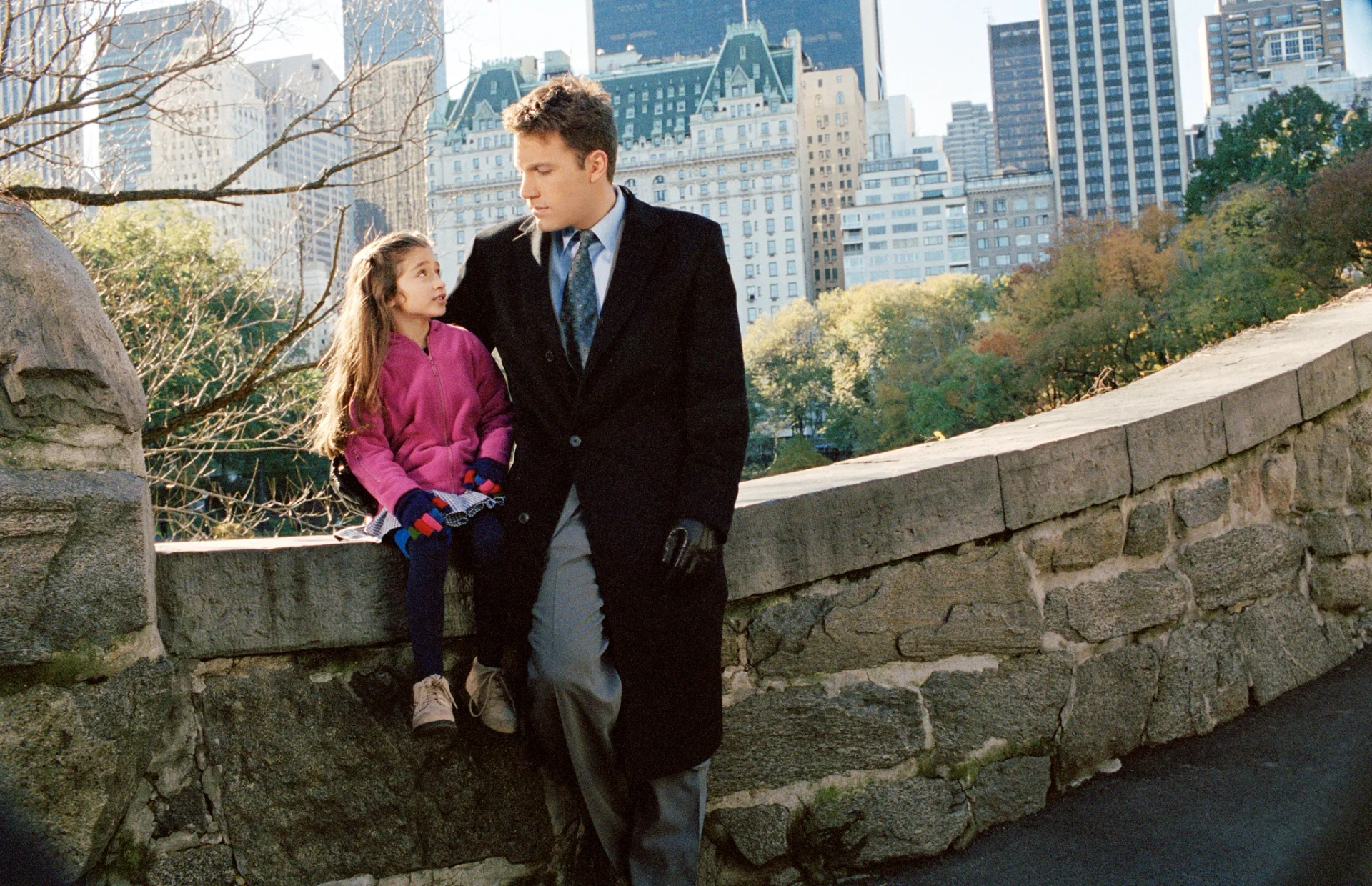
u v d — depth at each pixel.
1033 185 189.25
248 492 7.71
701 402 2.13
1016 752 2.84
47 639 1.75
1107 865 2.51
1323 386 3.82
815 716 2.59
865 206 177.38
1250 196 51.56
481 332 2.40
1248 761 2.99
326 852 2.16
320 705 2.16
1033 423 3.56
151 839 2.01
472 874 2.29
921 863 2.64
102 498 1.82
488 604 2.15
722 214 167.38
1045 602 2.92
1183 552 3.26
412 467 2.20
